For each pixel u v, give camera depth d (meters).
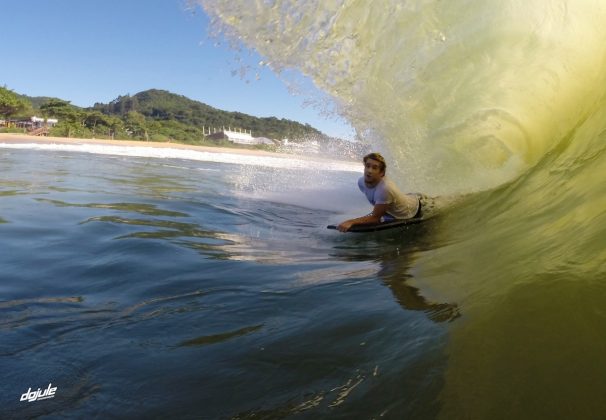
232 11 5.08
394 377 1.47
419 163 5.77
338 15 5.11
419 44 5.21
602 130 3.47
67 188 7.57
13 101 80.12
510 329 1.50
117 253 3.72
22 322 2.41
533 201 3.40
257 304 2.48
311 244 4.33
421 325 1.78
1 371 1.90
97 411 1.61
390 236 4.43
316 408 1.42
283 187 9.60
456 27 5.04
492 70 5.00
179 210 5.96
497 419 1.14
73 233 4.39
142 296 2.77
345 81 5.51
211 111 182.50
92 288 2.93
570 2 4.52
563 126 4.35
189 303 2.59
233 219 5.58
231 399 1.58
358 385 1.49
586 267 1.70
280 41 5.24
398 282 2.53
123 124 100.38
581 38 4.46
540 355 1.32
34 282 3.04
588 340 1.31
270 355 1.83
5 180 8.12
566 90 4.50
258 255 3.79
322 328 2.00
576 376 1.20
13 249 3.81
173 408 1.58
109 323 2.37
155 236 4.34
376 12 5.08
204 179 11.03
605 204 2.28
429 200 5.10
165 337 2.16
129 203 6.30
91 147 29.92
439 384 1.35
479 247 2.80
